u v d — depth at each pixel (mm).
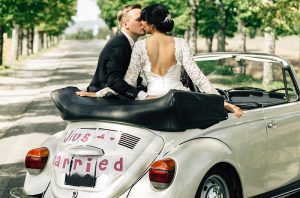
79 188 4059
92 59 38594
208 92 4344
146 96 4293
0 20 25875
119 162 3992
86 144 4109
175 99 3930
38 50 56781
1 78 22609
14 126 11109
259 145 4734
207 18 29328
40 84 20094
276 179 5027
